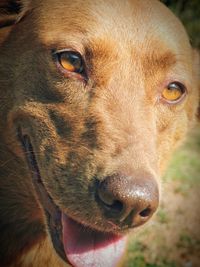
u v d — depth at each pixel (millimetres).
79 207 473
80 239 489
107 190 450
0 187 557
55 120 510
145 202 448
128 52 525
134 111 508
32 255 571
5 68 542
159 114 548
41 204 517
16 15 556
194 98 623
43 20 537
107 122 494
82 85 514
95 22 527
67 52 516
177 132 589
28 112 520
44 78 521
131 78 522
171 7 1650
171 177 1237
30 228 563
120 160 464
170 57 542
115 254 488
